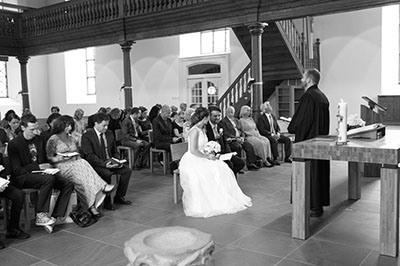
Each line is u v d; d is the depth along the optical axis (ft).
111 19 36.65
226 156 19.04
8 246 13.43
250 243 13.29
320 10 25.43
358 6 24.13
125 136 28.32
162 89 50.93
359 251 12.44
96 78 57.31
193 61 47.73
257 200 18.92
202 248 6.94
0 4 53.06
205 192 16.96
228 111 27.30
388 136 15.12
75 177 16.11
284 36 33.42
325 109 15.99
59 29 41.96
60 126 16.71
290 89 36.37
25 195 14.70
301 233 13.55
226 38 46.47
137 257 6.73
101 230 14.96
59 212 14.99
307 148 13.00
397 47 37.32
